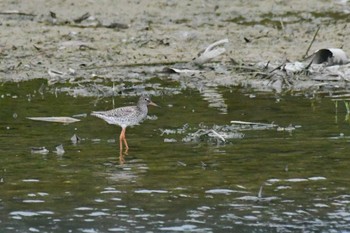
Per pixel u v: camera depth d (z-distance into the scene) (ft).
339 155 46.93
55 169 45.01
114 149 48.96
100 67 70.64
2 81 67.00
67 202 40.22
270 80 66.03
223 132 51.90
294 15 84.02
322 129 52.60
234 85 65.77
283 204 39.86
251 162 45.91
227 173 44.16
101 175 43.98
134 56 73.36
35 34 78.18
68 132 52.90
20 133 52.42
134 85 65.67
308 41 76.07
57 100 61.31
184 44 76.59
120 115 50.29
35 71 69.56
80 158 47.09
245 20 83.20
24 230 37.04
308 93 62.95
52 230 37.04
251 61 71.15
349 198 40.55
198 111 57.82
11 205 39.86
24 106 59.41
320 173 44.01
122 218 38.32
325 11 84.89
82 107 59.26
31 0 87.25
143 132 52.75
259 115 56.44
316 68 67.97
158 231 36.83
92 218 38.32
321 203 39.93
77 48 75.00
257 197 40.73
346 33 77.66
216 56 70.79
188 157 46.98
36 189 41.93
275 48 74.59
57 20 82.23
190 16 84.28
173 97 62.23
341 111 57.31
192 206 39.63
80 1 87.30
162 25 81.76
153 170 44.78
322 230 36.99
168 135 51.90
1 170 44.78
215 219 38.17
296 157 46.68
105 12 84.69
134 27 81.05
